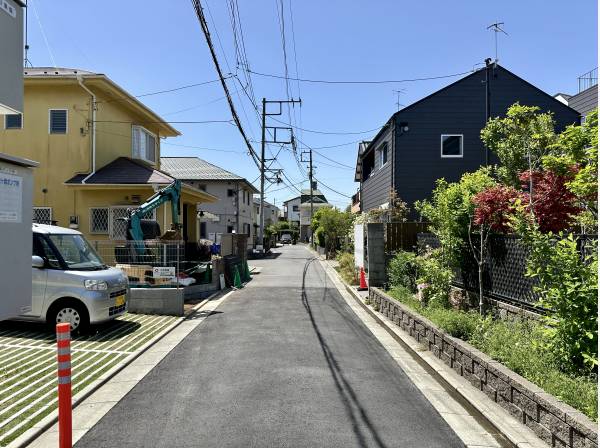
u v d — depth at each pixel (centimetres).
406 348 727
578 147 599
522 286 630
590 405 351
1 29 344
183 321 975
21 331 829
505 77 1925
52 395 511
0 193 330
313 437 409
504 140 1256
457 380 541
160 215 1641
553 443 364
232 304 1191
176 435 416
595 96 2044
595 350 414
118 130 1811
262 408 477
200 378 582
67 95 1659
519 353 477
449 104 1933
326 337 810
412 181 1920
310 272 2139
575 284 423
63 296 819
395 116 1927
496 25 1914
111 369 614
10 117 1672
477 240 760
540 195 757
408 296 921
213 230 3656
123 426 438
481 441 402
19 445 394
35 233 848
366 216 1820
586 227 720
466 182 800
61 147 1656
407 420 448
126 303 917
